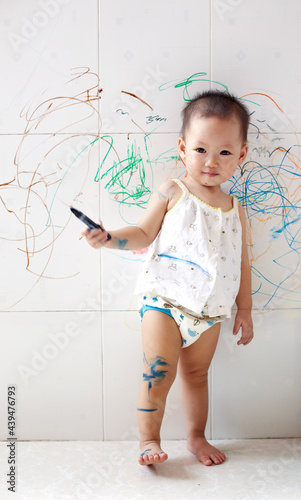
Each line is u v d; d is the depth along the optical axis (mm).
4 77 1318
